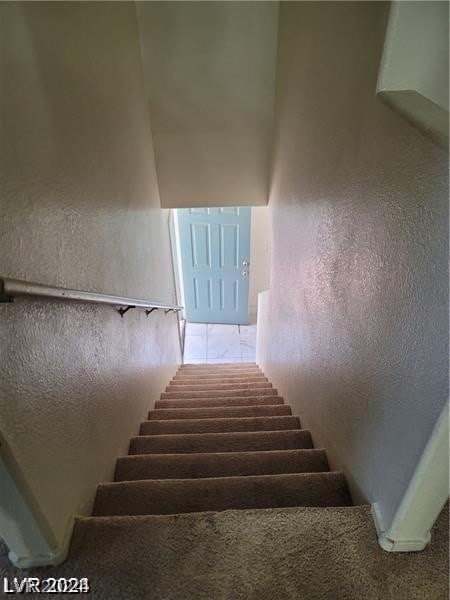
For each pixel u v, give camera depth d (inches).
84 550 37.6
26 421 32.0
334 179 50.8
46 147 38.6
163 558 37.0
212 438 69.3
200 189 128.7
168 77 107.7
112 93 68.5
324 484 49.4
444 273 26.3
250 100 112.6
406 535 35.8
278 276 108.6
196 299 202.4
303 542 37.8
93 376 50.5
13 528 33.5
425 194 28.3
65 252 42.6
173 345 151.6
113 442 58.9
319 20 56.4
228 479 50.5
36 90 36.9
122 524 40.1
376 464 39.4
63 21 45.1
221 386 122.3
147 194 105.7
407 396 32.3
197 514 41.0
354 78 41.9
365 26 38.0
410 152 30.2
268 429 76.3
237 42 102.4
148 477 57.2
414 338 30.8
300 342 77.9
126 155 79.0
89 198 52.5
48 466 35.9
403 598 33.6
